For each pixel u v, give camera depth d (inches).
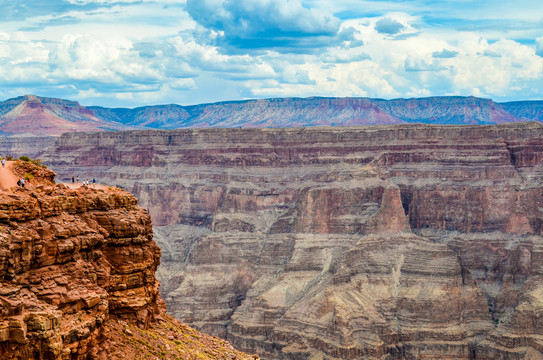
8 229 2913.4
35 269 2987.2
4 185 3427.7
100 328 3228.3
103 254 3543.3
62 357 2869.1
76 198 3479.3
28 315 2790.4
